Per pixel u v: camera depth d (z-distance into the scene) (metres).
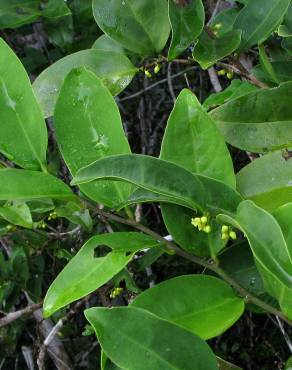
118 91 0.61
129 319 0.43
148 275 0.94
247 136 0.54
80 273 0.47
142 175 0.47
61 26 0.79
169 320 0.47
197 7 0.53
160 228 1.12
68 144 0.51
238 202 0.49
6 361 1.13
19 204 0.58
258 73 0.60
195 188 0.48
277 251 0.43
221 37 0.56
